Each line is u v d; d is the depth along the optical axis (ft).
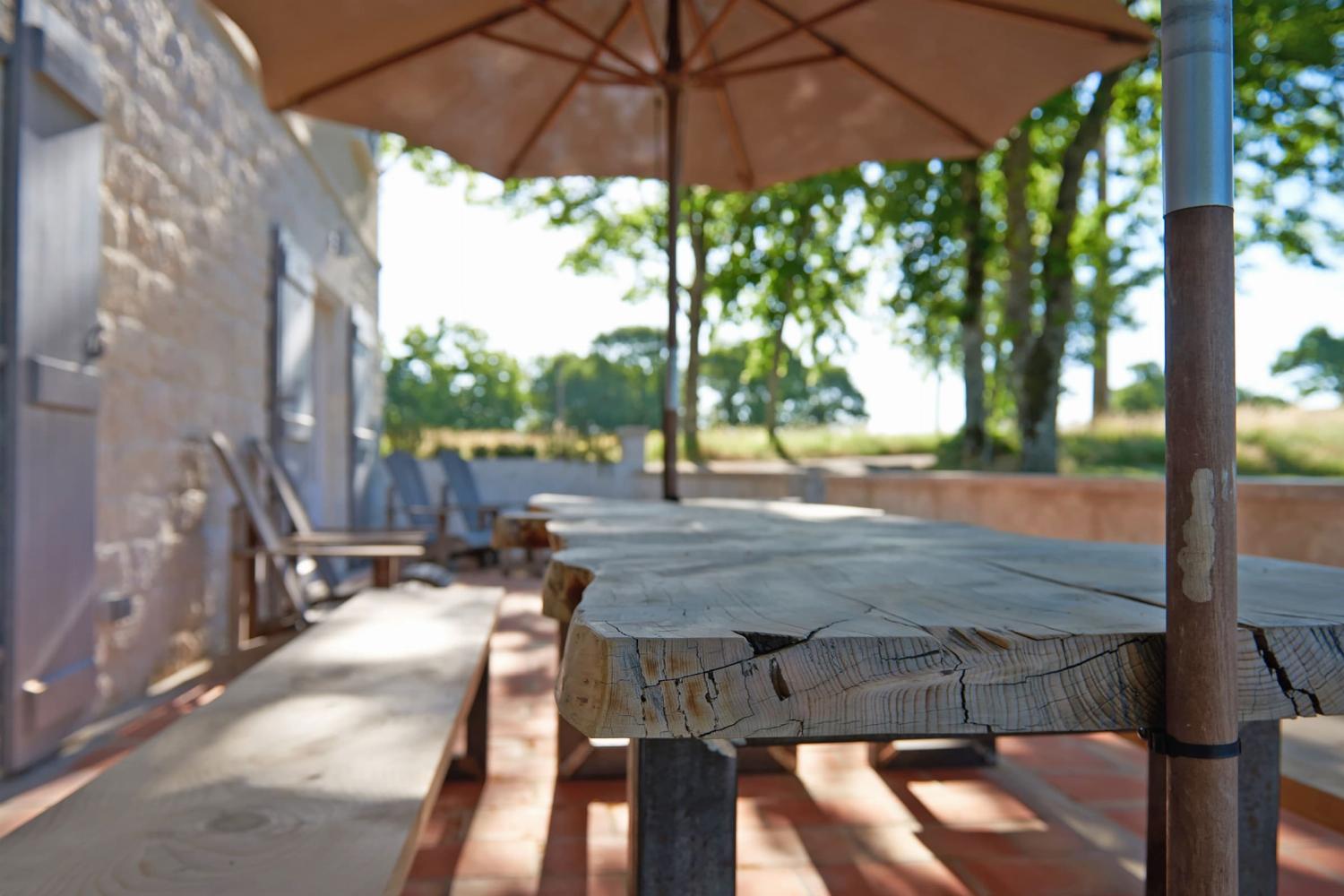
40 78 9.51
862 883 6.69
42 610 9.45
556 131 13.51
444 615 8.61
